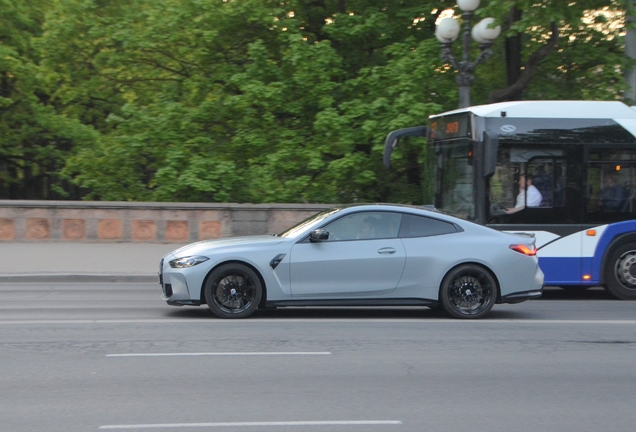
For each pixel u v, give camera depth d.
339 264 11.27
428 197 16.11
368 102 23.67
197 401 6.78
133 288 16.17
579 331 10.83
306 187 24.62
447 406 6.74
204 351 8.99
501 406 6.78
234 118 25.25
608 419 6.42
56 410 6.47
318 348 9.25
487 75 27.08
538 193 14.56
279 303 11.27
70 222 23.12
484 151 14.23
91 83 28.62
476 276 11.66
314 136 24.73
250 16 24.41
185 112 25.47
